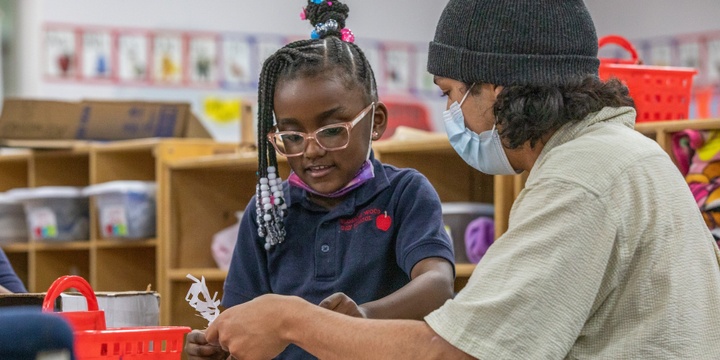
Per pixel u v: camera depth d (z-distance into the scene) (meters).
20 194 4.23
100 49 5.45
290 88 1.57
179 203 3.85
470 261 3.12
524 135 1.40
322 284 1.61
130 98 5.48
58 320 0.71
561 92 1.41
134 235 3.96
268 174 1.67
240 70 5.65
